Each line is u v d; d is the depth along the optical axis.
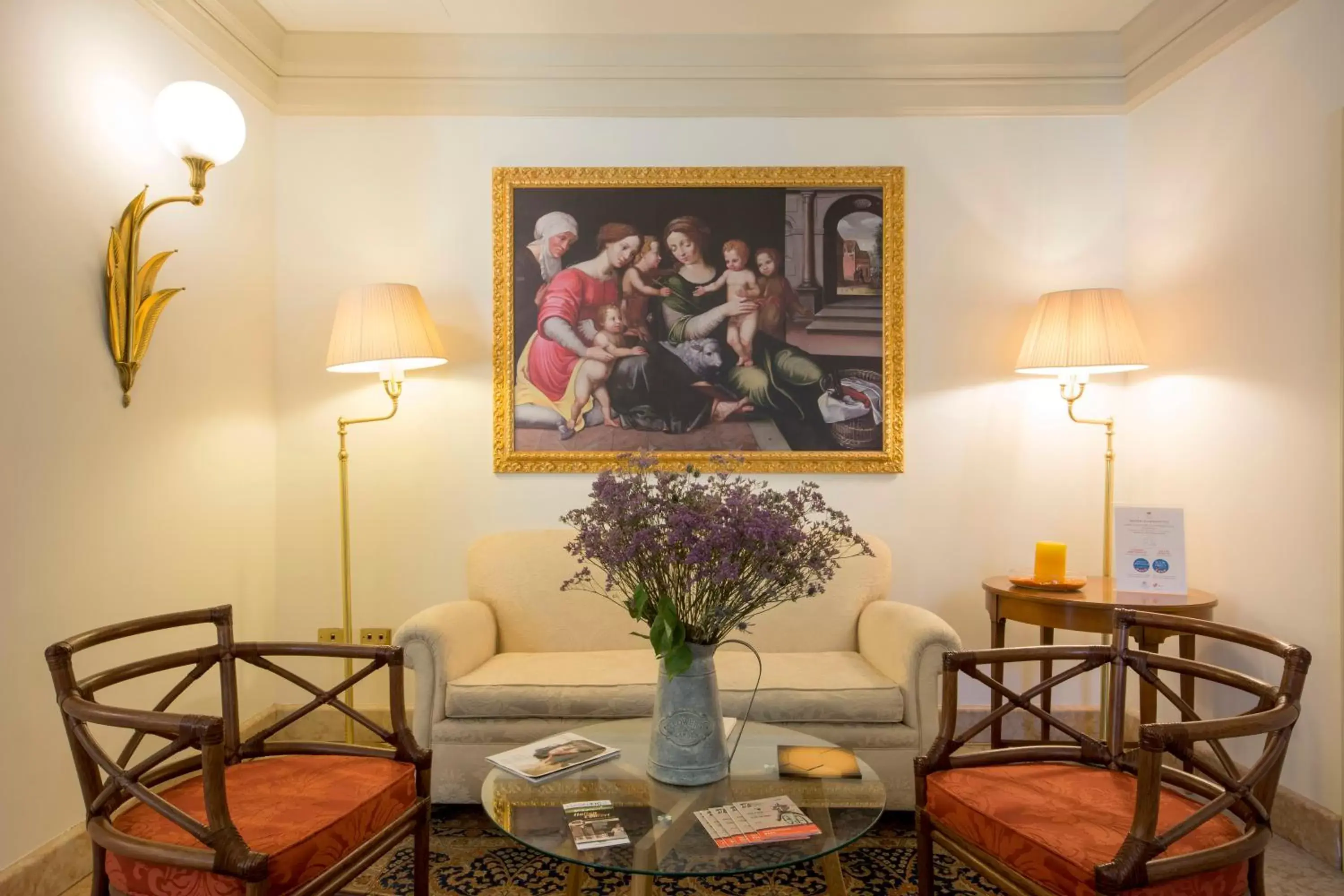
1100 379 3.25
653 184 3.23
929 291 3.26
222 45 2.86
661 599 1.63
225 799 1.42
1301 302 2.43
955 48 3.22
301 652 1.95
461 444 3.24
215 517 2.83
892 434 3.22
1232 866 1.46
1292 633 2.45
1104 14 3.07
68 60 2.20
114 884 1.52
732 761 1.82
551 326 3.23
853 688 2.46
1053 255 3.26
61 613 2.15
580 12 3.05
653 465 1.67
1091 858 1.43
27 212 2.06
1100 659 1.92
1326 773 2.32
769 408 3.23
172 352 2.61
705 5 3.00
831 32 3.20
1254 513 2.60
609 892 2.14
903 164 3.27
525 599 2.98
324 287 3.23
